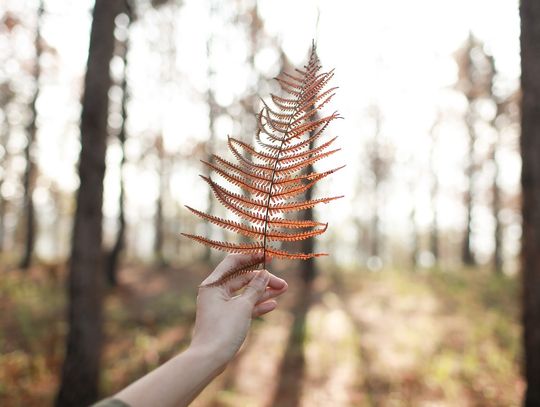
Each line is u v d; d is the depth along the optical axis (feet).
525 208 17.56
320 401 23.27
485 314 38.81
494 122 60.54
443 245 138.21
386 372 26.61
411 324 37.09
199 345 3.53
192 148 69.31
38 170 72.64
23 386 23.59
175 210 93.40
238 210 3.76
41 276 53.67
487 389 23.35
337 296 48.62
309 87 3.72
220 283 3.84
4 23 53.06
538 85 17.35
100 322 20.47
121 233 51.65
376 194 93.35
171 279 55.42
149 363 27.71
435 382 24.58
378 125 85.61
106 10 20.17
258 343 32.94
